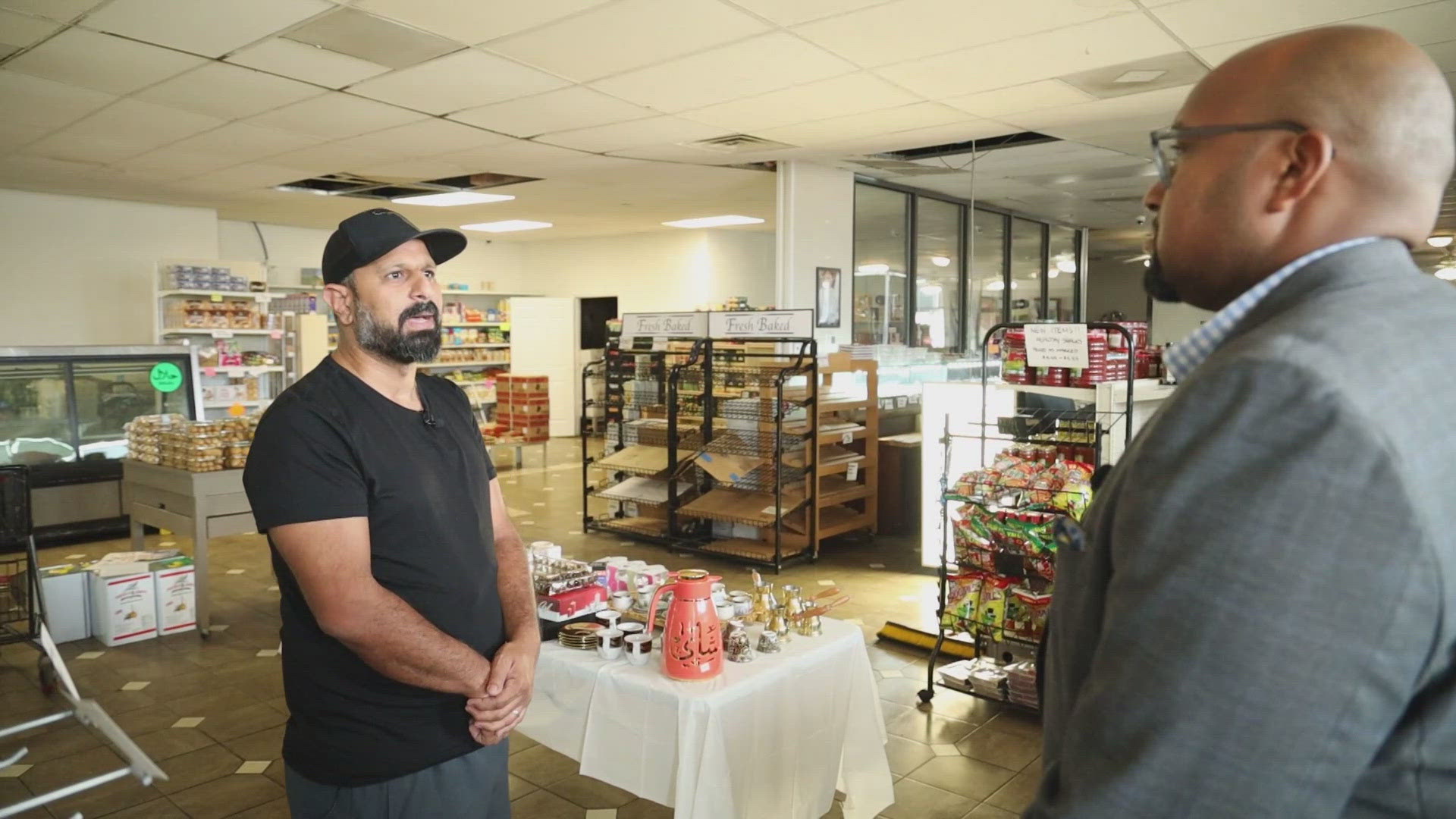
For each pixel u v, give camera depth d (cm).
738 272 1320
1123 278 1608
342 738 164
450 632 172
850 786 261
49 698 392
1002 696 364
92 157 695
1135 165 757
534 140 640
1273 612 63
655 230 1267
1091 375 361
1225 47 420
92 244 907
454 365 1334
